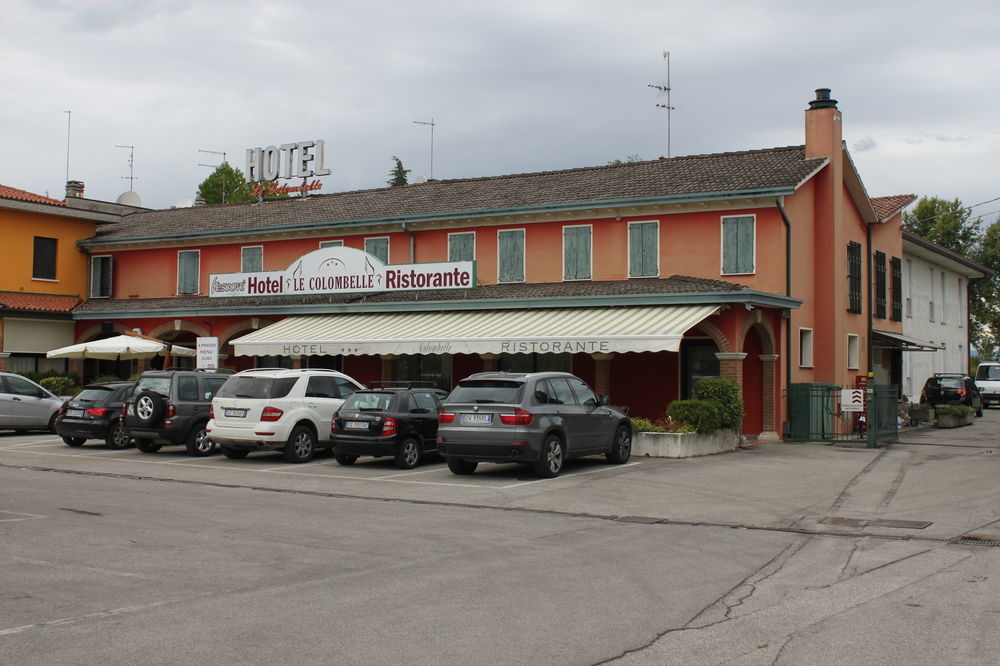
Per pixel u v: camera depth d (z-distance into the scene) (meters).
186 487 16.64
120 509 13.80
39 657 6.72
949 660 6.82
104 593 8.69
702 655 6.94
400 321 28.78
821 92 29.56
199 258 36.59
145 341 30.67
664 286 26.66
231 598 8.53
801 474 18.70
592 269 29.33
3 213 35.78
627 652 7.00
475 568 9.96
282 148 41.09
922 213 69.69
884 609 8.33
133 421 21.75
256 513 13.66
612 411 20.11
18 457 21.52
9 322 34.69
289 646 7.05
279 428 20.33
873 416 24.97
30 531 11.84
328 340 27.61
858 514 14.09
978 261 66.31
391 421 19.41
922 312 43.22
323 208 36.06
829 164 29.31
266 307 31.97
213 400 20.91
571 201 29.30
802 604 8.51
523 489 16.52
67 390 33.38
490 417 17.55
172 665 6.58
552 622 7.79
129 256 38.16
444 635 7.37
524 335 24.55
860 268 32.19
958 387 39.94
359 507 14.47
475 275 28.44
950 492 16.28
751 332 27.28
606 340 23.30
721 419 23.33
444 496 15.74
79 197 40.62
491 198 31.95
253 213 37.81
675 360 28.05
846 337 30.58
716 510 14.41
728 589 9.10
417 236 32.44
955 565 10.34
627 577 9.59
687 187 28.12
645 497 15.66
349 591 8.84
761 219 26.97
